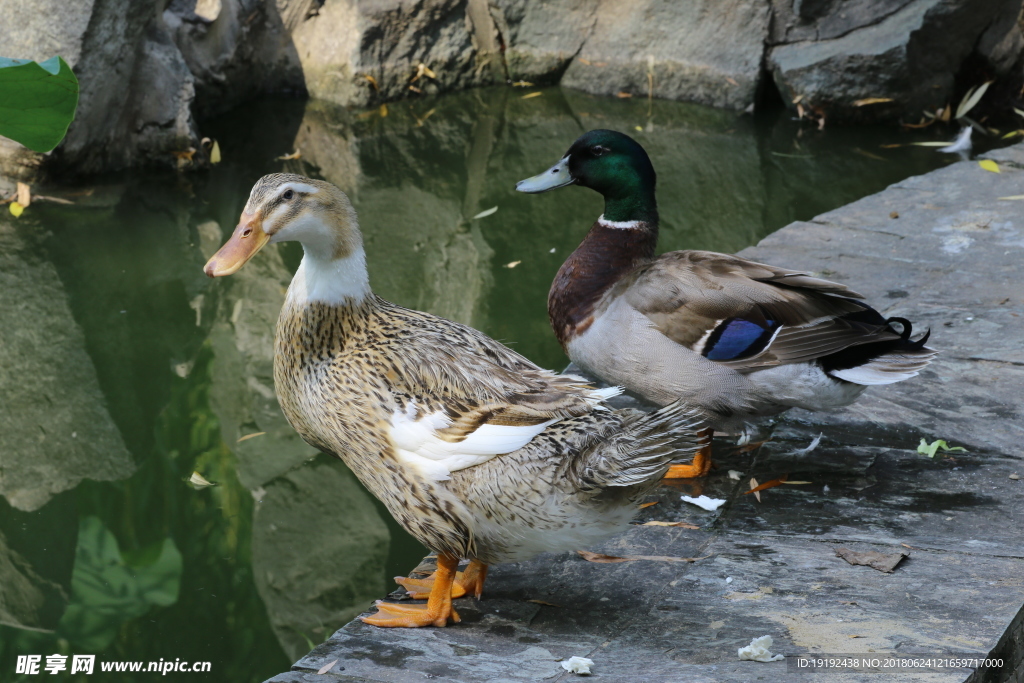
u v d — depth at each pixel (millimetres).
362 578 3957
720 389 3447
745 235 7074
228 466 4828
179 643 3672
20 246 6961
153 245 7051
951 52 9414
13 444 5008
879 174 8258
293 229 2832
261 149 8992
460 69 10727
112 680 3502
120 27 7801
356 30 10008
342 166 8664
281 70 10352
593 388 2811
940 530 3273
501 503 2662
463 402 2734
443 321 3062
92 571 4109
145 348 5895
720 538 3297
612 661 2672
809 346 3402
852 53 9305
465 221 7480
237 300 6438
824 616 2840
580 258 3830
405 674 2629
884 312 4754
